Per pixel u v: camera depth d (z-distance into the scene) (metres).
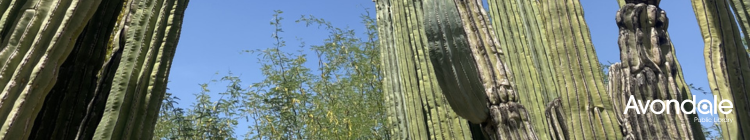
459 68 2.73
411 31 4.64
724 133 2.82
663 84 2.87
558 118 3.23
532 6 4.21
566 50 3.16
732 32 2.85
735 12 2.88
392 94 5.02
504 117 2.69
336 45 6.95
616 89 2.96
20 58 1.28
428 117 4.21
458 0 2.88
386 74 5.20
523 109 2.75
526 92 3.98
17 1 1.36
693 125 3.07
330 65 6.90
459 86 2.76
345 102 6.72
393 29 5.10
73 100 1.68
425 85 4.26
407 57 4.71
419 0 4.70
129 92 1.67
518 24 4.31
